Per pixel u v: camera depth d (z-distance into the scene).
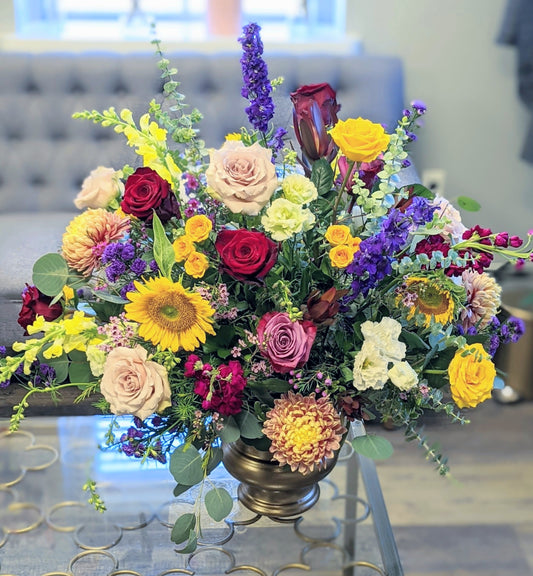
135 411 0.83
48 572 1.10
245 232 0.81
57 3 2.62
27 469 1.35
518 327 1.02
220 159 0.84
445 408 0.91
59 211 2.13
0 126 2.11
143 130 0.95
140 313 0.82
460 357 0.87
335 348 0.92
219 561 1.10
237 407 0.83
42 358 0.97
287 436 0.85
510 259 0.91
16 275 1.69
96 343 0.88
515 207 2.62
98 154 2.11
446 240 0.94
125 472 1.30
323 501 1.21
